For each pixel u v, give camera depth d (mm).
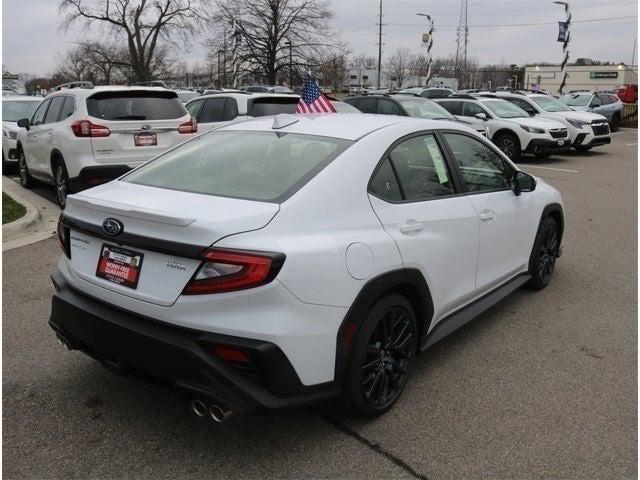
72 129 7699
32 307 4688
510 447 2965
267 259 2514
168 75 61219
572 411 3307
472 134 4266
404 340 3309
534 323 4590
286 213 2727
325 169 3004
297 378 2645
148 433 3027
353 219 2967
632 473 2781
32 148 9570
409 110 13117
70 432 3027
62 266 3270
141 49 52219
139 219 2709
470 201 3924
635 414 3287
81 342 3035
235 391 2543
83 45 53812
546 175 13242
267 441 2975
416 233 3305
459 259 3738
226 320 2529
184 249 2561
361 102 13867
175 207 2771
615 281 5664
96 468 2754
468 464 2828
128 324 2752
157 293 2674
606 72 79438
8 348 3959
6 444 2918
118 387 3480
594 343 4230
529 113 17281
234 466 2779
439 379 3660
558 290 5383
